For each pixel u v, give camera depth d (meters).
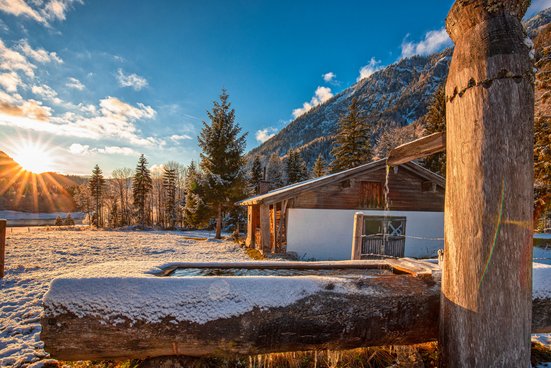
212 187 17.72
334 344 2.11
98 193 41.56
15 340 3.28
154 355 2.00
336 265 3.26
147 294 1.91
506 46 1.65
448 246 1.86
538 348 2.94
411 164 10.62
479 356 1.63
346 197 10.49
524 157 1.62
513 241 1.60
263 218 9.78
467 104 1.74
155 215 47.34
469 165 1.72
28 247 11.34
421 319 2.21
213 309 1.92
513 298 1.59
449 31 2.00
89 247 12.12
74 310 1.82
